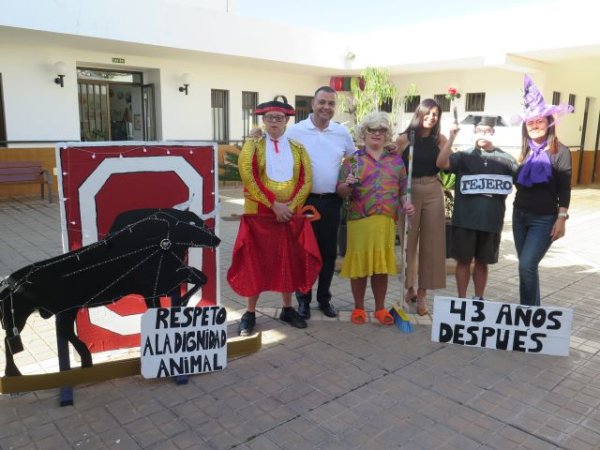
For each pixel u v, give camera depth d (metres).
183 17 11.65
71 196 3.21
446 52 12.93
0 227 8.09
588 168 15.90
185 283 3.55
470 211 4.22
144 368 3.30
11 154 11.13
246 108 15.75
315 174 4.20
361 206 4.13
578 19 10.60
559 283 5.69
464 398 3.25
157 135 14.19
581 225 9.27
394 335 4.20
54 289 3.04
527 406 3.17
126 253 3.15
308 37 14.09
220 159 14.42
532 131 3.93
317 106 4.12
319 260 4.05
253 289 3.96
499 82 14.40
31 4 9.50
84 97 13.49
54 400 3.14
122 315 3.57
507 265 6.39
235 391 3.28
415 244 4.71
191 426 2.90
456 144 15.05
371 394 3.28
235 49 12.67
